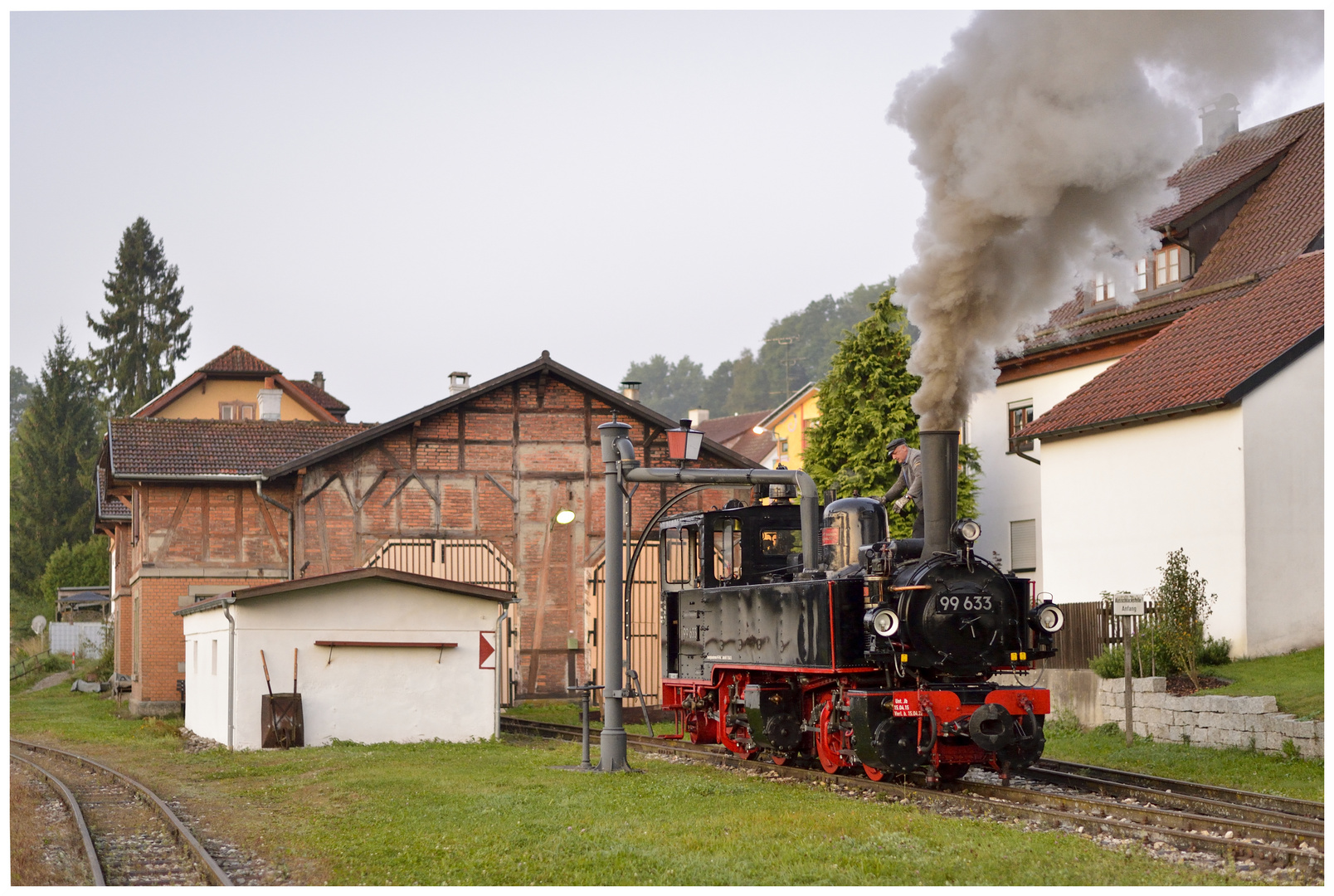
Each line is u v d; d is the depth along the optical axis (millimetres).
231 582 27109
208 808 12328
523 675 25125
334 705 18281
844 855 8594
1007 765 11688
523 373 25484
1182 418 19125
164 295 68812
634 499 25719
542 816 10633
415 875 8406
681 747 16734
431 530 25172
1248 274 22266
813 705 13562
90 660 44531
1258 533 17984
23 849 9664
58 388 66812
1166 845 9109
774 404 107500
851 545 13078
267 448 28828
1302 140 24641
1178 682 16250
